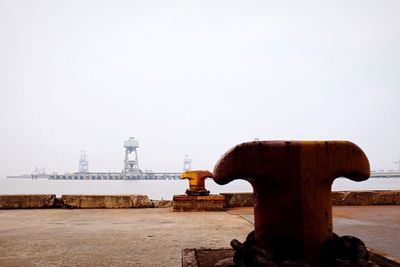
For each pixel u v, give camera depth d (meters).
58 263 2.84
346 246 1.53
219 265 1.97
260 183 1.65
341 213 6.14
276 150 1.58
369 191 8.03
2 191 55.44
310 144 1.59
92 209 7.84
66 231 4.55
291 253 1.55
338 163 1.59
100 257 3.04
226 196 8.08
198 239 3.88
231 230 4.55
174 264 2.79
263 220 1.63
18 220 5.81
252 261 1.45
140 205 8.12
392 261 2.04
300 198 1.56
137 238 3.97
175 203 7.21
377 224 4.67
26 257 3.06
